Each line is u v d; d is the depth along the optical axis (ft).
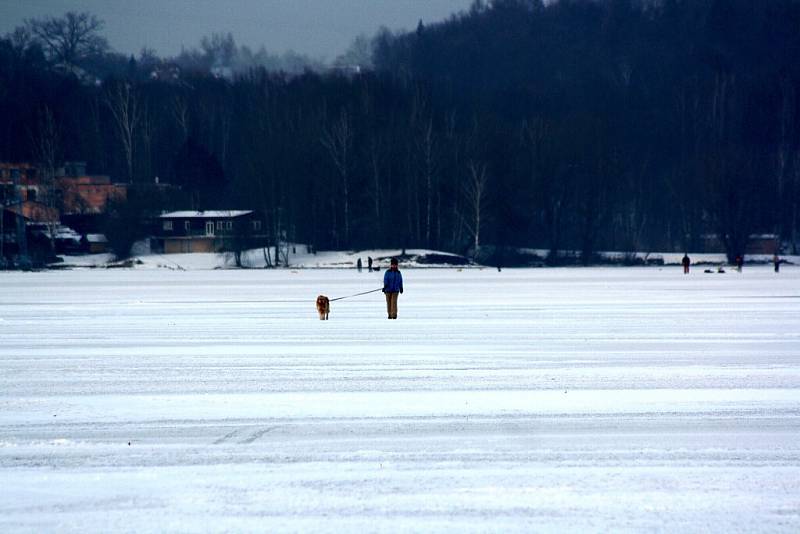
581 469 102.17
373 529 84.74
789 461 104.99
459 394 142.61
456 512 88.99
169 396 143.13
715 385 149.18
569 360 177.37
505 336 216.54
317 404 135.85
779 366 168.86
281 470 102.53
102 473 102.01
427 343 203.72
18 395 144.87
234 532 84.38
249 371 166.30
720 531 84.23
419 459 106.32
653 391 144.36
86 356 188.03
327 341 208.74
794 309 288.71
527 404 134.82
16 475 101.60
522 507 90.27
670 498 92.68
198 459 107.24
